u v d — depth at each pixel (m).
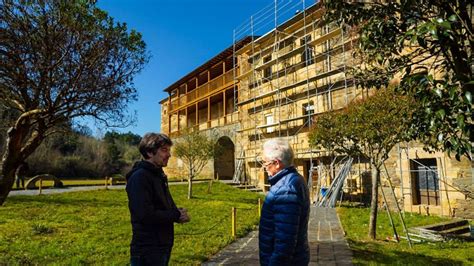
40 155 35.12
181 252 6.55
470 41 2.38
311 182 16.62
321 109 17.27
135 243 2.75
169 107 35.59
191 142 18.41
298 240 2.43
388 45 2.98
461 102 2.13
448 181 11.43
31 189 18.94
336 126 8.52
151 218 2.69
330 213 12.14
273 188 2.48
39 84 4.06
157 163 2.93
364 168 14.77
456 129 2.40
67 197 15.27
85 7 4.29
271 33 20.78
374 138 7.75
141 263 2.72
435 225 9.65
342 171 14.87
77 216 10.88
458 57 2.45
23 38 4.01
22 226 9.06
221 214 11.66
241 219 10.59
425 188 12.38
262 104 21.61
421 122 3.16
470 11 2.50
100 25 4.46
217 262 5.99
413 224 10.08
